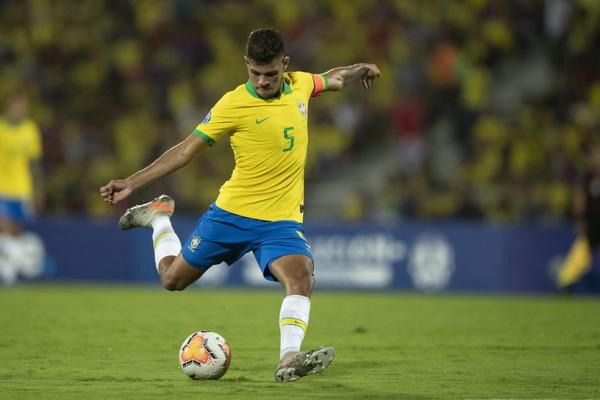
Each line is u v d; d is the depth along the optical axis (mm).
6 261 58656
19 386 21328
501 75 79375
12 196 53812
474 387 21562
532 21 80500
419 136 74375
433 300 52312
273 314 41219
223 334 33156
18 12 83188
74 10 83500
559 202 67250
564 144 71312
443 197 68938
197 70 80062
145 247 61781
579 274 56906
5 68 79875
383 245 60625
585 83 76812
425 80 77000
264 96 22078
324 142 76000
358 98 77438
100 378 22594
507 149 71750
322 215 73500
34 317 38406
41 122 76062
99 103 78750
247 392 20562
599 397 20281
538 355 27875
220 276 61031
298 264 22234
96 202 72125
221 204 22844
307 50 79938
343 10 81875
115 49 81188
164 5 82312
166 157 22375
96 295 51188
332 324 37562
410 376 23328
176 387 21234
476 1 80812
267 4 82875
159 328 34844
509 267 60281
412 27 80000
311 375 23375
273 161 22375
